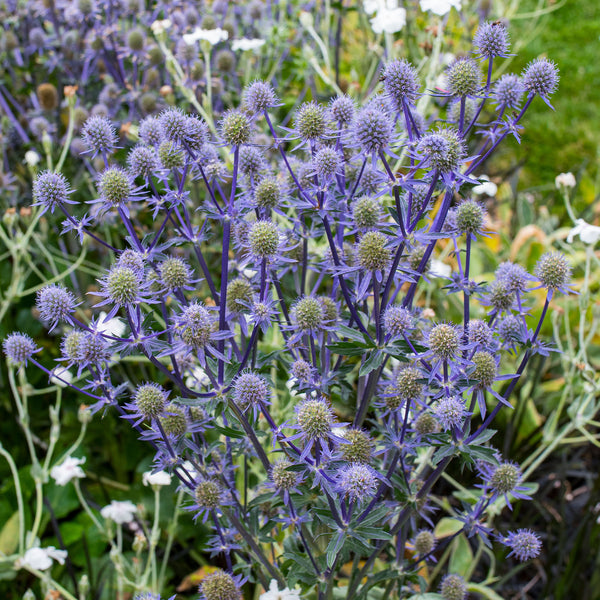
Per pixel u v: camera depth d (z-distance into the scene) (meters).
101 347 0.46
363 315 0.52
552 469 0.83
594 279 0.95
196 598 0.66
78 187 0.85
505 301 0.51
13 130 0.94
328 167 0.47
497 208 1.15
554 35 1.77
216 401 0.46
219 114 0.78
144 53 0.83
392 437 0.49
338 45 0.88
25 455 0.81
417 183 0.46
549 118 1.51
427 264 0.53
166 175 0.50
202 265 0.50
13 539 0.71
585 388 0.67
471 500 0.68
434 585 0.69
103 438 0.81
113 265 0.48
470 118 0.55
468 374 0.46
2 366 0.80
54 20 0.89
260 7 0.92
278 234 0.47
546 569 0.72
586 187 1.16
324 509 0.46
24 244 0.74
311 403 0.44
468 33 1.01
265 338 0.73
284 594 0.50
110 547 0.75
